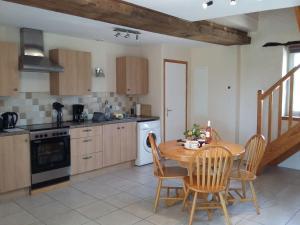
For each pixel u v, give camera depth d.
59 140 4.12
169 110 5.90
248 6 3.24
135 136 5.25
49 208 3.46
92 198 3.77
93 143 4.57
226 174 2.92
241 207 3.46
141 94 5.91
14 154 3.66
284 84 5.17
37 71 4.35
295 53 5.12
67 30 4.41
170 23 3.64
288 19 5.03
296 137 4.43
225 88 5.80
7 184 3.62
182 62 6.11
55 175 4.11
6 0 2.62
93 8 2.89
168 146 3.50
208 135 3.66
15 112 4.20
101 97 5.46
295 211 3.34
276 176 4.70
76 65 4.65
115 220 3.13
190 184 2.96
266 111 5.36
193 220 3.11
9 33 4.16
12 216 3.24
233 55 5.62
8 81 3.84
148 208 3.45
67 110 4.94
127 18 3.27
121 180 4.50
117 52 5.68
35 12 3.37
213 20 4.36
